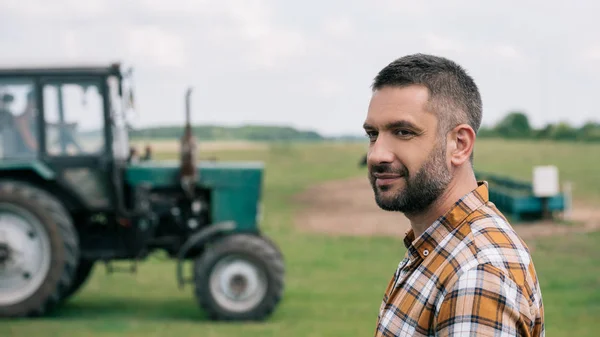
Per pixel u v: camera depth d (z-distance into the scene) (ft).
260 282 27.30
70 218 29.50
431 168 5.73
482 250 5.37
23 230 27.86
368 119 5.97
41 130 28.86
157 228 30.45
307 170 120.26
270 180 103.14
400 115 5.74
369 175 5.98
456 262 5.42
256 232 30.27
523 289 5.24
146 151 32.45
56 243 27.71
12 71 28.58
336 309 29.71
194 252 30.68
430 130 5.74
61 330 25.93
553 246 44.68
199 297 27.09
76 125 29.04
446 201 5.81
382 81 5.91
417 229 6.03
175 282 38.09
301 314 28.60
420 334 5.49
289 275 37.81
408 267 5.79
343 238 52.34
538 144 178.19
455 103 5.79
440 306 5.33
